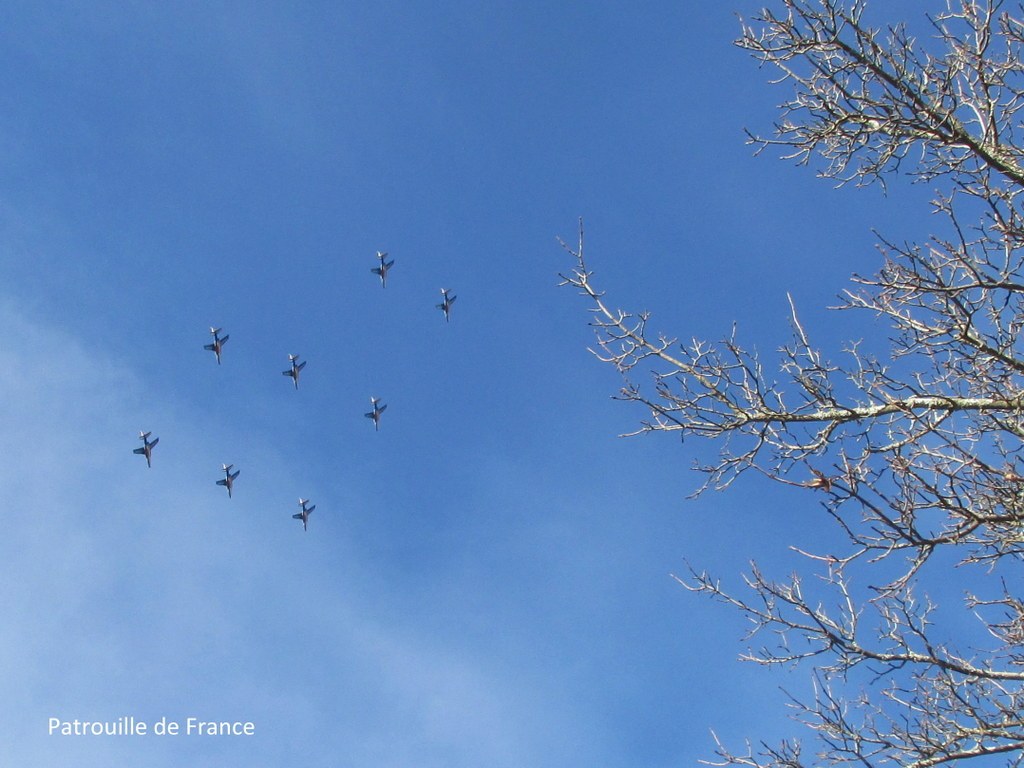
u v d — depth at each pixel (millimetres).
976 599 7406
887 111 7293
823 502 6559
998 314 7371
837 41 7348
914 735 6980
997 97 7348
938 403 7273
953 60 7340
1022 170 7168
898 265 7227
